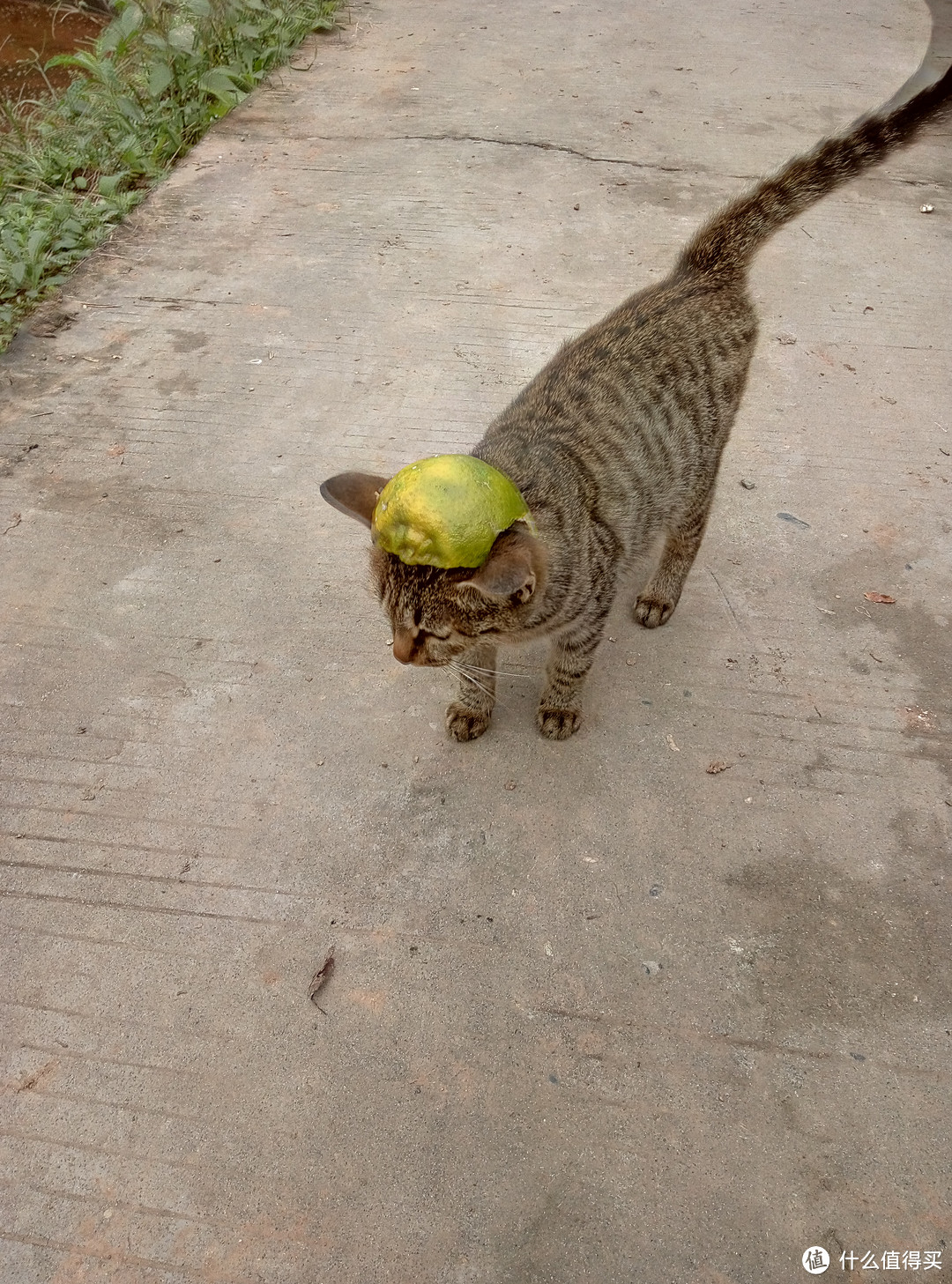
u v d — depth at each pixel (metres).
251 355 0.75
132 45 1.12
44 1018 0.40
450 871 0.45
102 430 0.68
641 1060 0.40
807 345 0.78
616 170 1.00
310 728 0.51
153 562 0.59
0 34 1.43
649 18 1.39
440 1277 0.34
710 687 0.54
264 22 1.20
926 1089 0.39
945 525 0.63
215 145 1.02
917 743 0.51
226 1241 0.35
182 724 0.51
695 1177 0.37
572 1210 0.36
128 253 0.85
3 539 0.60
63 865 0.45
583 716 0.52
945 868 0.46
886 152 0.55
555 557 0.44
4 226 0.85
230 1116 0.38
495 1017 0.41
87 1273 0.34
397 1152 0.37
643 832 0.47
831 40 1.32
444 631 0.43
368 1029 0.40
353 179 0.97
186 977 0.42
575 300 0.82
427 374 0.74
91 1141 0.37
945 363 0.76
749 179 0.98
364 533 0.62
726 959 0.43
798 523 0.63
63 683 0.53
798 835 0.47
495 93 1.14
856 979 0.42
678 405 0.51
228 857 0.46
